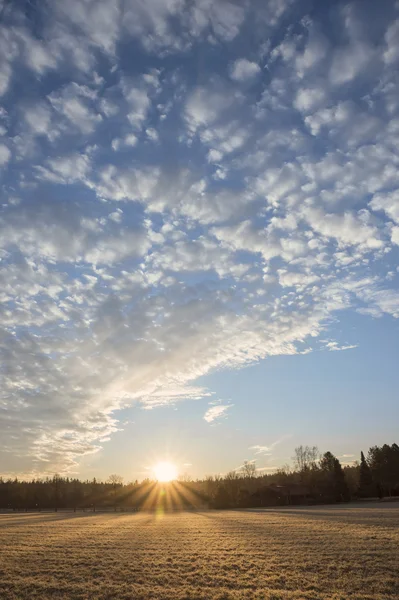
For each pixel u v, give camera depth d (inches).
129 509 4948.3
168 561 1007.6
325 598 641.6
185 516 3088.1
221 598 663.8
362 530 1478.8
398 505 3378.4
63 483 6835.6
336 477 4825.3
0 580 821.9
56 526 2193.7
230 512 3508.9
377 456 5679.1
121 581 796.6
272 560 969.5
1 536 1643.7
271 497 4640.8
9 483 7007.9
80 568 930.1
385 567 836.6
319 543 1204.5
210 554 1095.6
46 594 716.0
